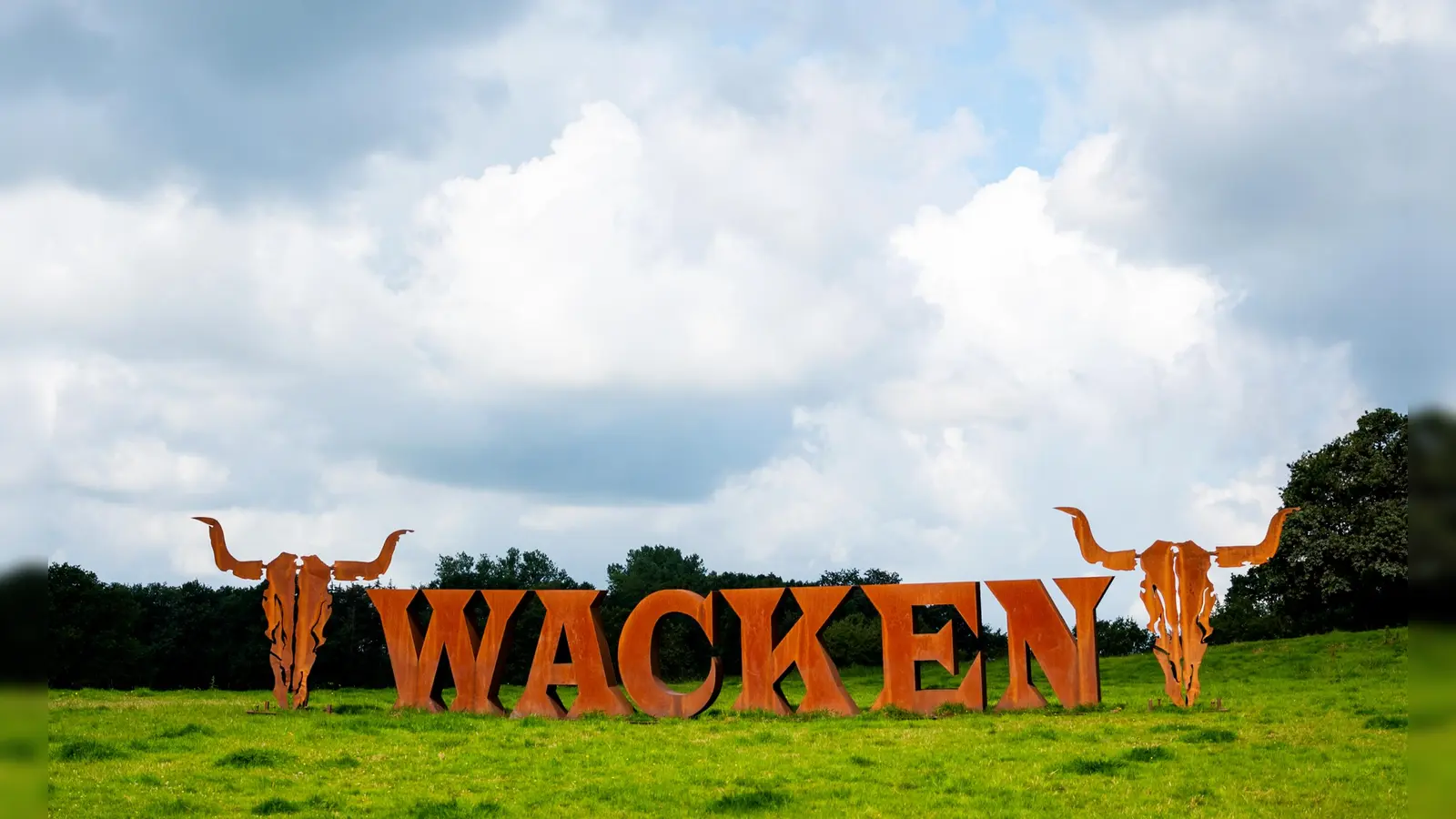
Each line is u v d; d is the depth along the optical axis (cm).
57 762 2422
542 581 9412
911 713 3153
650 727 3038
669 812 1955
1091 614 3106
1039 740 2597
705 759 2431
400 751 2609
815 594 3262
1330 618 6544
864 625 7294
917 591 3206
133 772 2300
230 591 7994
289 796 2083
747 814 1927
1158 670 5250
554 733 2902
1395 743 2486
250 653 7300
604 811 1962
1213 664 5019
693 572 9719
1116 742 2562
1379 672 4250
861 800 2009
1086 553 3266
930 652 3169
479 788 2170
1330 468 6322
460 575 8194
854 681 5638
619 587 9144
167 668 7319
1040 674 5694
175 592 7894
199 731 2916
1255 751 2394
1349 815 1850
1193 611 3150
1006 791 2058
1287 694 3775
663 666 7169
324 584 3588
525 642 7469
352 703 3759
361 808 1997
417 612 3644
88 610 6506
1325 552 6109
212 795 2088
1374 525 5978
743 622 3341
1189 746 2467
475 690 3466
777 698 3269
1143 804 1942
